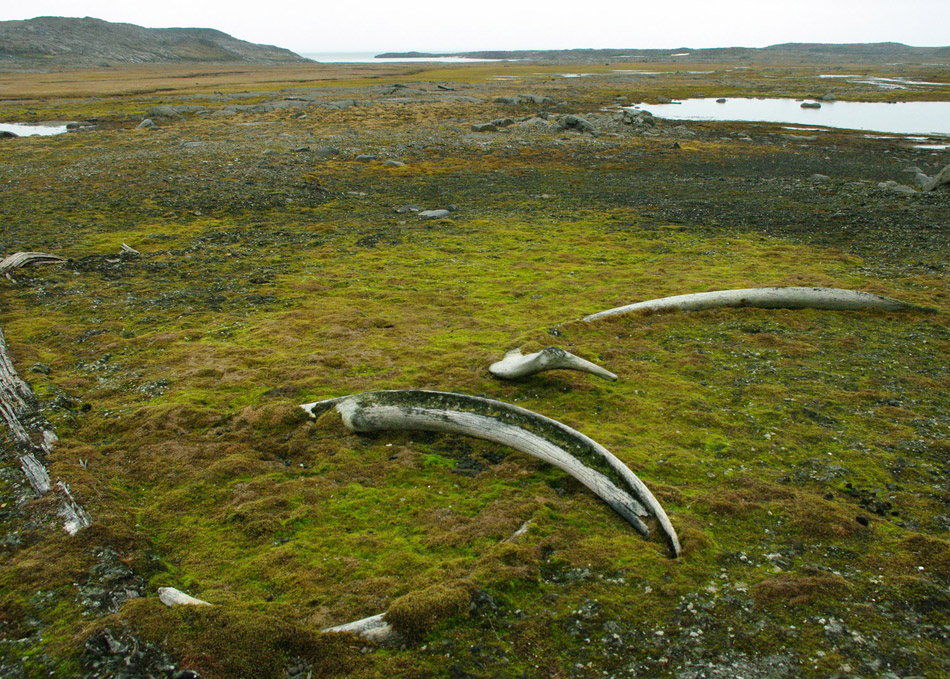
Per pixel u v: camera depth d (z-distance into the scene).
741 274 17.39
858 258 19.16
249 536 7.08
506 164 36.09
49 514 7.15
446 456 8.74
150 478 8.20
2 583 6.12
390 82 99.25
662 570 6.38
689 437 9.16
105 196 26.80
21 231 21.81
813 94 83.50
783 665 5.27
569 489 7.92
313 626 5.67
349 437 9.24
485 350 12.20
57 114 57.59
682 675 5.19
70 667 5.20
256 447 8.96
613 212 25.88
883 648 5.43
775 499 7.62
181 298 15.81
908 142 44.06
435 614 5.68
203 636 5.45
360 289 16.53
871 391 10.62
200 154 35.88
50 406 9.79
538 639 5.55
